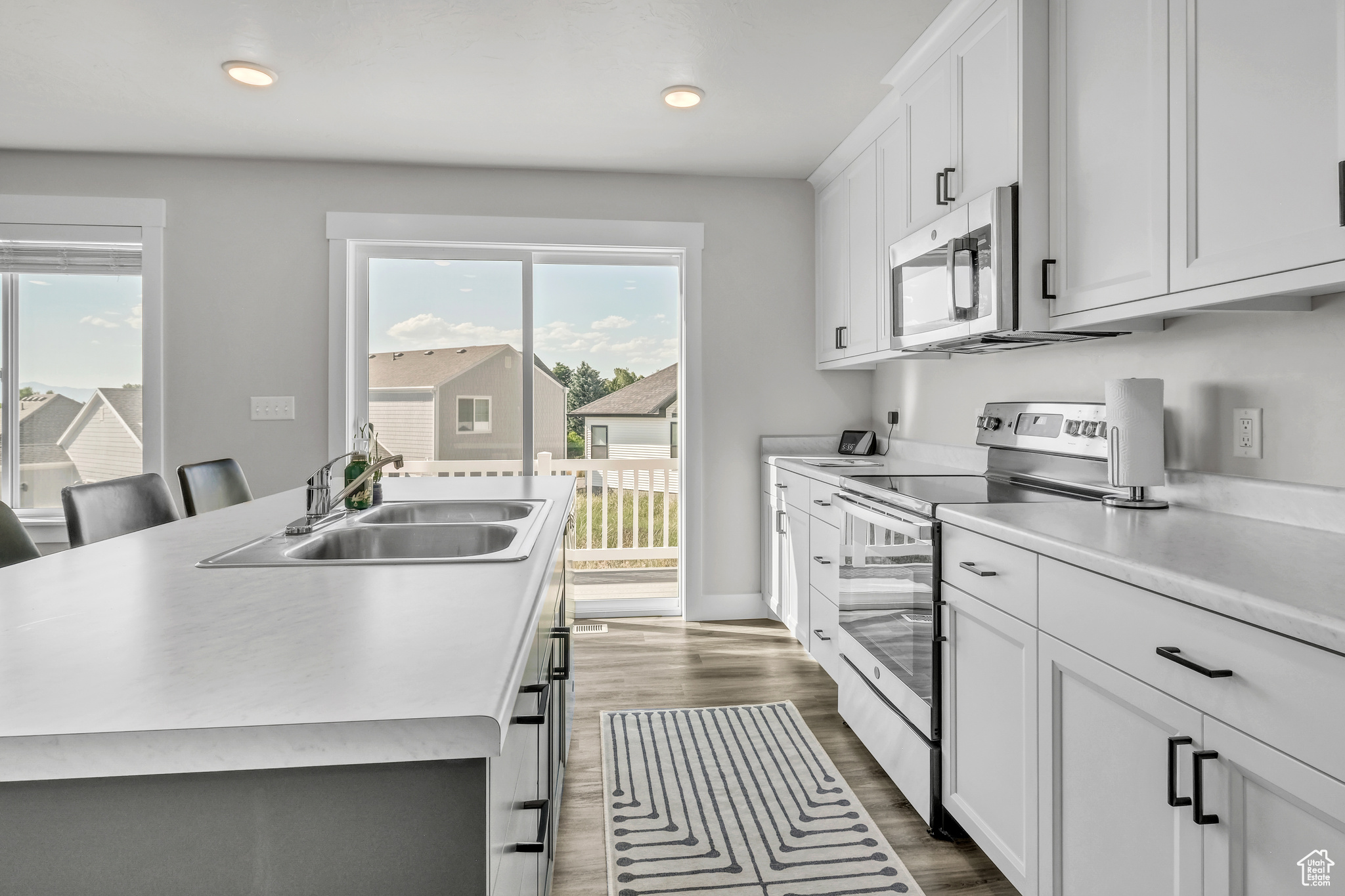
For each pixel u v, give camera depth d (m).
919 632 1.92
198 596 1.00
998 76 1.99
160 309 3.38
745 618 3.83
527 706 0.95
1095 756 1.28
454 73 2.60
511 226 3.58
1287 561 1.16
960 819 1.74
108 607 0.94
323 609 0.93
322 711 0.62
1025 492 2.11
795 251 3.79
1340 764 0.85
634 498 4.20
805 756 2.29
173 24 2.27
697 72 2.60
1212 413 1.73
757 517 3.82
